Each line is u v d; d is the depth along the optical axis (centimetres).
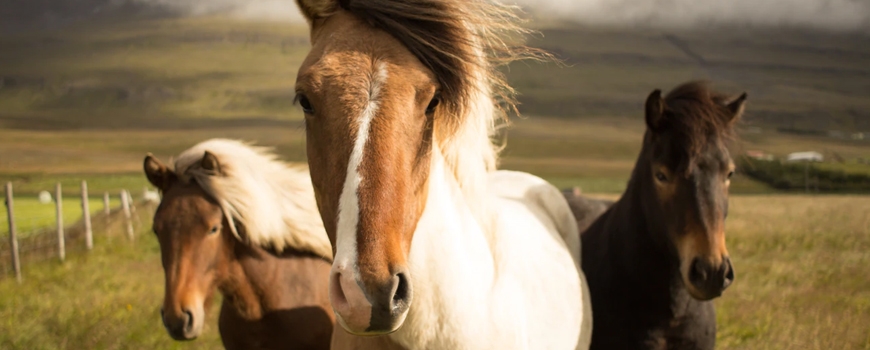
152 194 1709
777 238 1066
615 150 8975
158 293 756
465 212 195
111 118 13412
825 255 922
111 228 1272
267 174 396
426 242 180
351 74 152
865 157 6706
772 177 3491
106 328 609
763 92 18162
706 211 284
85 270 918
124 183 3269
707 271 279
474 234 194
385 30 162
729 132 305
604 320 322
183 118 13512
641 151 327
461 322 180
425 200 169
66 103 16938
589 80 19650
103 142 9100
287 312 378
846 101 16888
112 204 1842
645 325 313
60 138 9519
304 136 203
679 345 316
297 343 381
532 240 244
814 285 737
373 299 138
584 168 6912
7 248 1064
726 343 528
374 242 141
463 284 182
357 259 140
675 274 306
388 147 146
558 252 260
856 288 721
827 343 520
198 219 366
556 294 235
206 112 14988
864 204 1853
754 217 1407
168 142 9062
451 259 182
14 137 9450
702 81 317
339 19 168
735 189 3266
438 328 179
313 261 397
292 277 385
